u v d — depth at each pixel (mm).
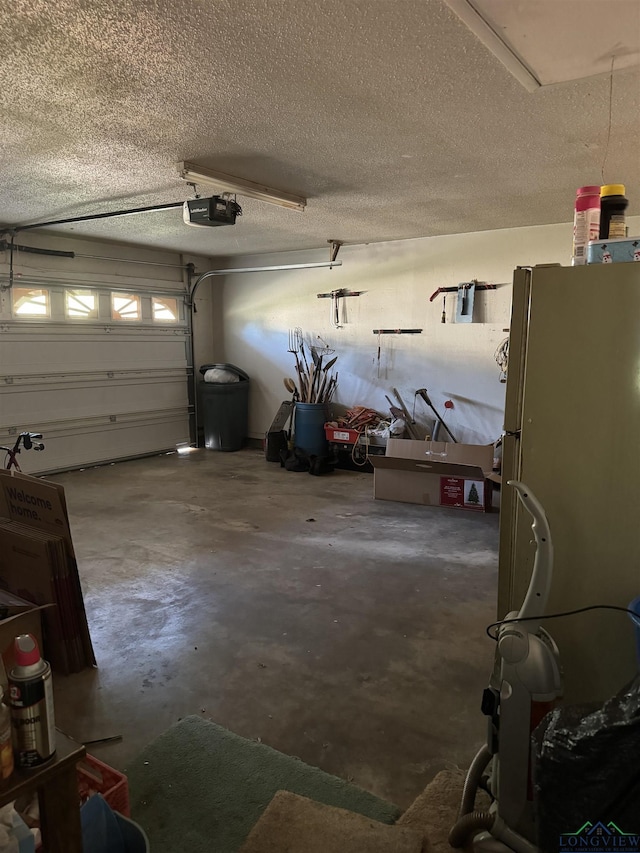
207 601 3023
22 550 2375
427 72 2096
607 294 1451
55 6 1658
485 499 4594
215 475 5859
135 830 1339
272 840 1540
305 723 2070
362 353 6273
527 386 1565
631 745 1131
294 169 3357
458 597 3074
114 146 2961
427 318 5773
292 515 4512
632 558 1492
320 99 2342
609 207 1554
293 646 2588
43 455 5770
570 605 1571
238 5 1658
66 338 5871
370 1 1629
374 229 5270
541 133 2736
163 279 6848
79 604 2398
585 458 1518
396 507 4754
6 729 962
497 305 5332
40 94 2301
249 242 6086
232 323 7402
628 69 1864
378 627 2756
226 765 1857
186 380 7238
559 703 1445
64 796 1048
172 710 2146
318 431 6133
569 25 1543
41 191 3916
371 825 1577
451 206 4316
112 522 4309
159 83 2188
